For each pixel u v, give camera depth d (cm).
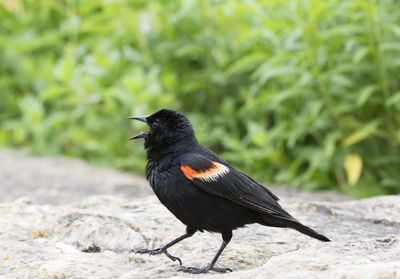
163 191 610
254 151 1401
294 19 1298
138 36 1579
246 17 1513
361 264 511
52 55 1792
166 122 623
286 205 846
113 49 1631
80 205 866
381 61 1250
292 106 1415
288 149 1460
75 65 1666
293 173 1362
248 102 1370
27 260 631
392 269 464
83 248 689
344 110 1280
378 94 1305
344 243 634
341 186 1339
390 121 1289
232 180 602
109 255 656
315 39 1252
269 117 1540
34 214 810
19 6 1953
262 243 682
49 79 1702
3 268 616
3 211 817
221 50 1522
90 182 1327
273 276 501
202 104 1575
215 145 1547
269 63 1269
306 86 1302
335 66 1353
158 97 1477
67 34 1781
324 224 768
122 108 1570
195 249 661
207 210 600
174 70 1595
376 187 1293
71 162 1549
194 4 1548
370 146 1341
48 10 1859
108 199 890
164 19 1584
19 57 1836
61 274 582
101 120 1582
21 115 1825
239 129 1555
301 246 674
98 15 1661
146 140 630
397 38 1298
